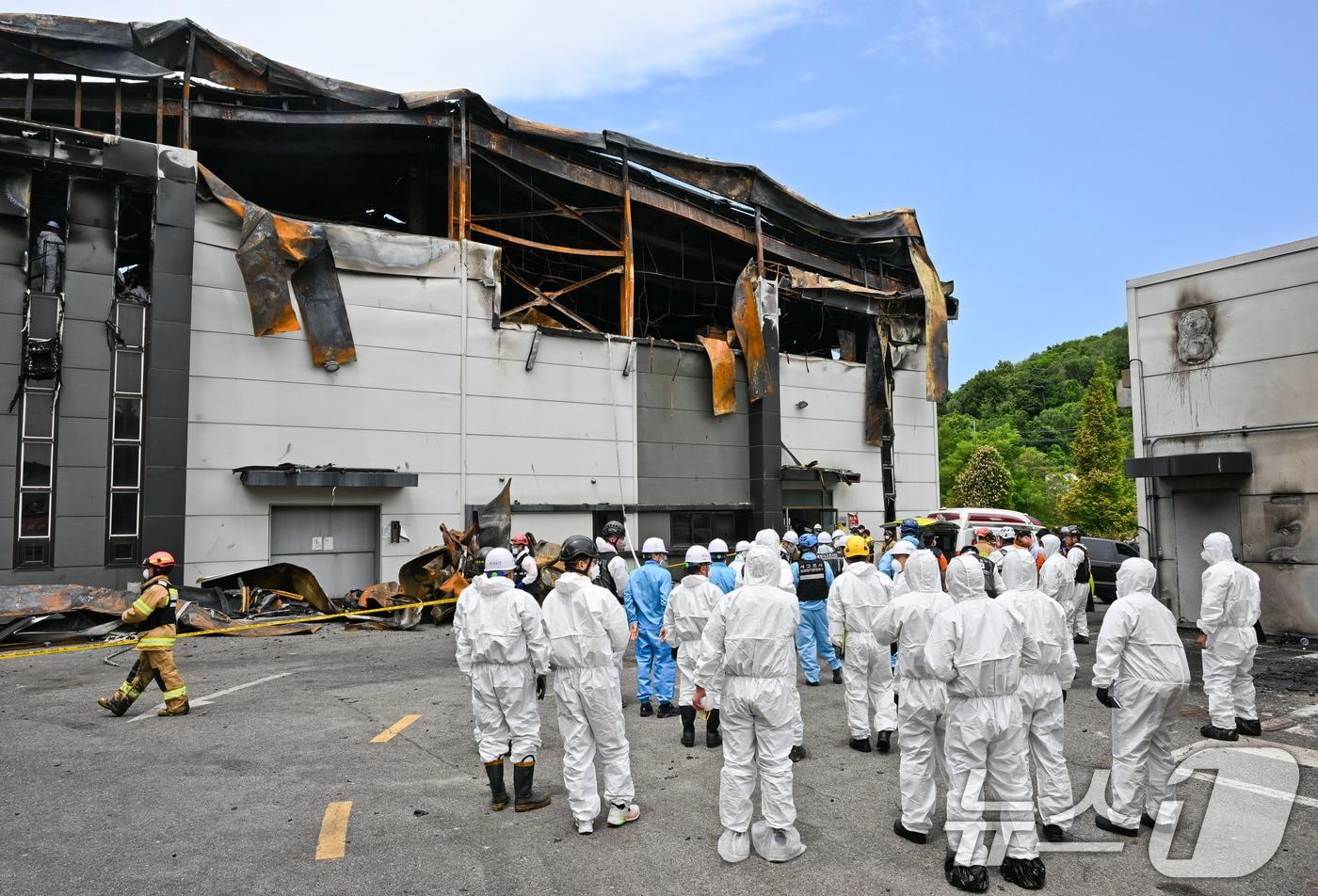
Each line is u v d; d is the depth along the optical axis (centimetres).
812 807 597
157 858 493
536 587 1061
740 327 2372
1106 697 549
